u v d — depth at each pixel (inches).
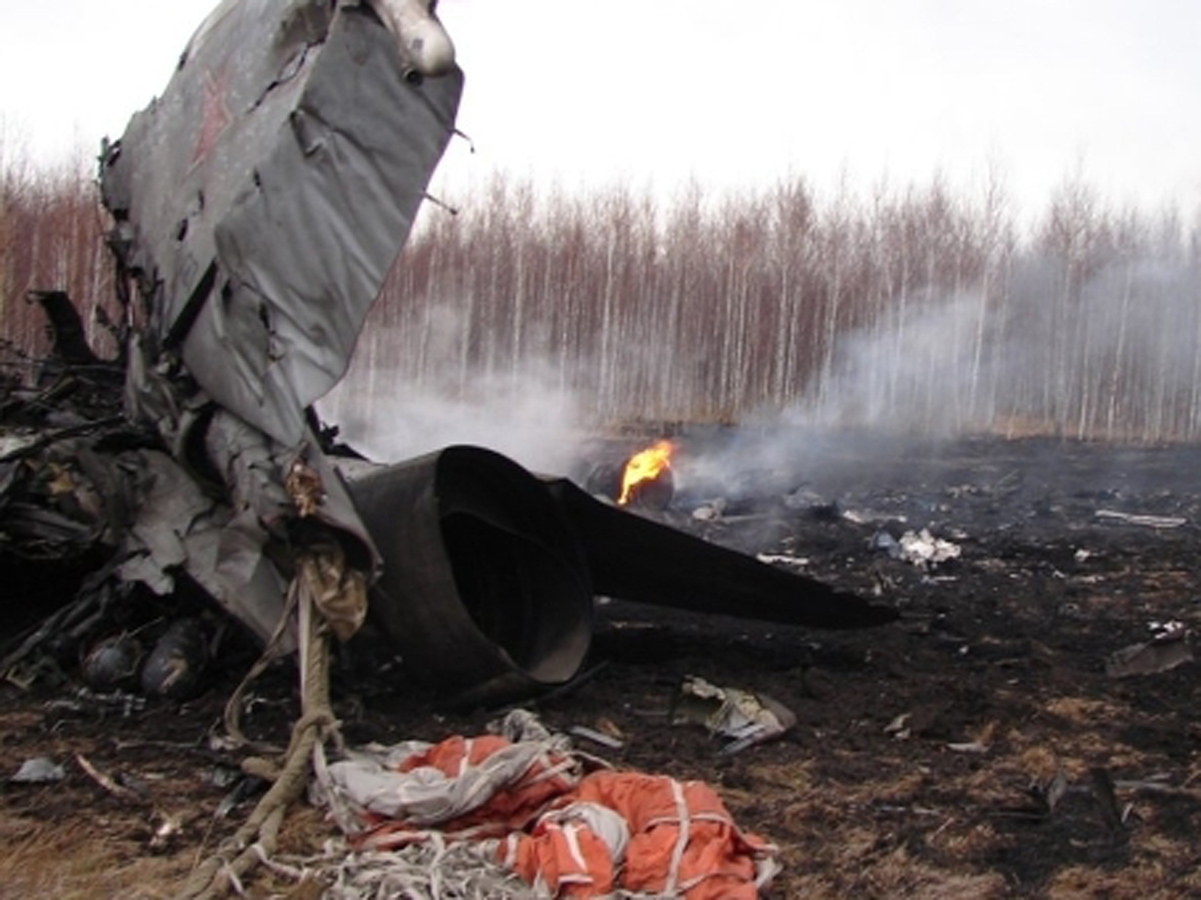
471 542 354.9
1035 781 290.2
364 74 286.4
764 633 436.1
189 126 336.5
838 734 321.4
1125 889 232.2
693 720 322.0
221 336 295.9
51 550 338.6
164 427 337.4
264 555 313.0
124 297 375.2
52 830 241.6
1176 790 284.5
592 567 364.2
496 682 310.3
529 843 218.2
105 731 301.3
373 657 337.4
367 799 235.6
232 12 344.2
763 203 1771.7
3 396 397.4
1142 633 457.4
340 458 377.1
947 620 467.5
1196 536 715.4
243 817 251.9
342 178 286.7
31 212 1567.4
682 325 1728.6
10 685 332.8
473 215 1791.3
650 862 213.3
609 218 1788.9
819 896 224.1
